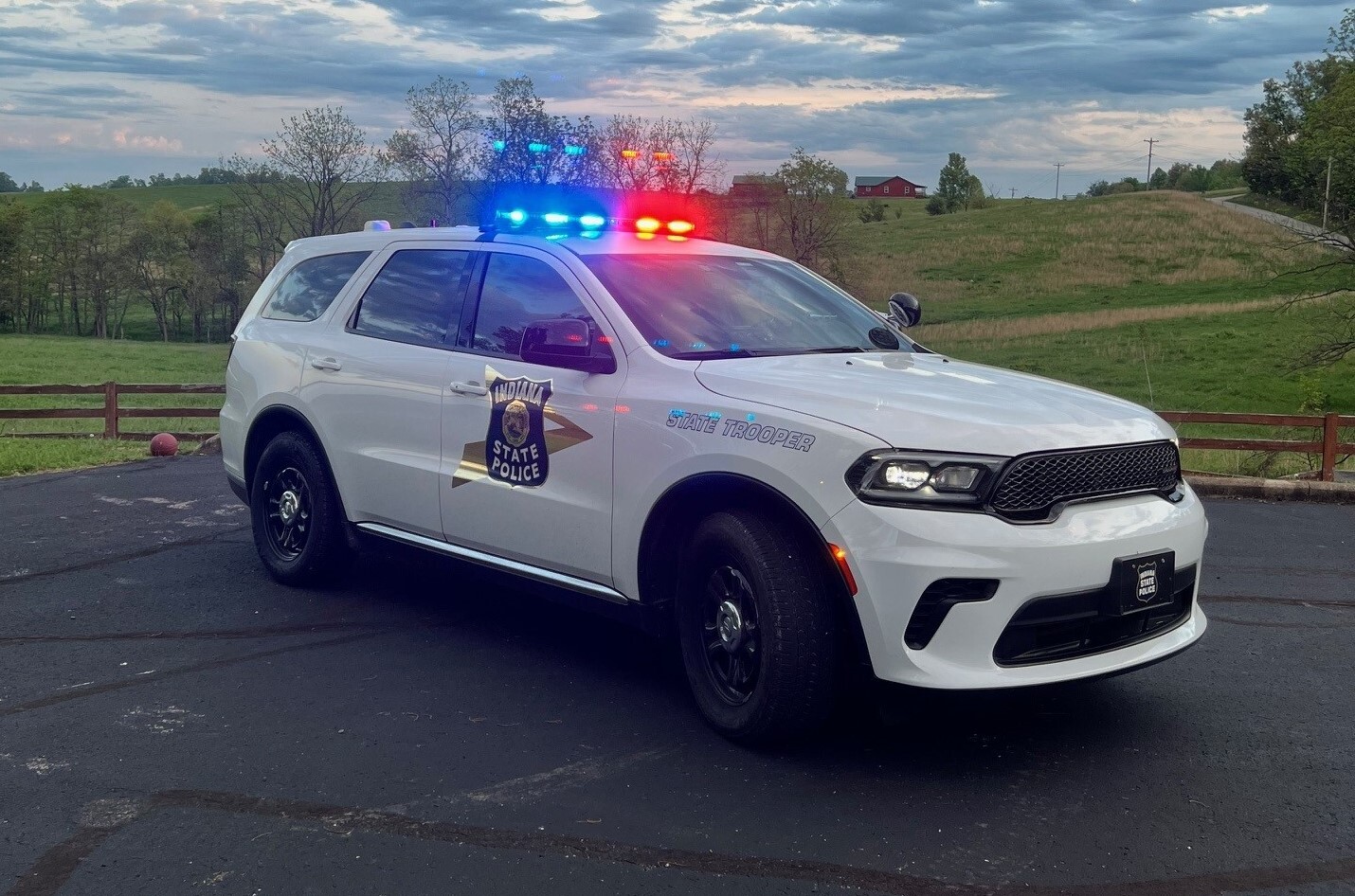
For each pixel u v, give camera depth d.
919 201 162.50
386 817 3.61
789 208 48.94
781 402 4.05
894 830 3.54
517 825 3.55
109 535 7.84
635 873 3.26
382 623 5.74
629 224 5.52
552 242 5.15
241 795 3.77
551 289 5.03
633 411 4.41
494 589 6.43
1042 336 48.31
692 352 4.57
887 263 76.88
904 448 3.70
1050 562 3.66
